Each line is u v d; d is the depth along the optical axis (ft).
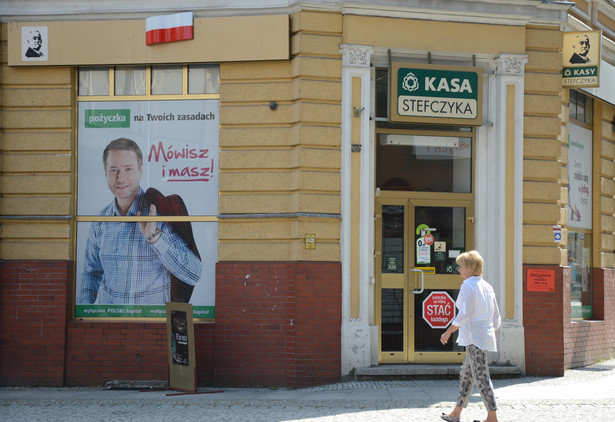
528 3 36.11
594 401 29.89
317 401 30.09
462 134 36.81
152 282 35.81
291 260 34.27
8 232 36.01
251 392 32.86
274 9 35.12
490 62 36.86
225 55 34.96
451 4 35.53
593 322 41.68
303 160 34.06
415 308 36.11
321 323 33.91
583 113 43.75
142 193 36.06
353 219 34.55
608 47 44.83
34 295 35.60
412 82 35.19
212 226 35.60
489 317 25.20
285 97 34.91
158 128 36.14
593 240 44.34
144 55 35.58
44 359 35.37
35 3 36.09
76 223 36.22
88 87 36.58
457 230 36.68
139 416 28.02
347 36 34.68
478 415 27.40
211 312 35.37
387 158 36.45
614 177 46.03
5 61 36.37
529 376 35.94
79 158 36.40
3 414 28.71
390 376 34.30
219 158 35.45
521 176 36.27
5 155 36.27
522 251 36.29
